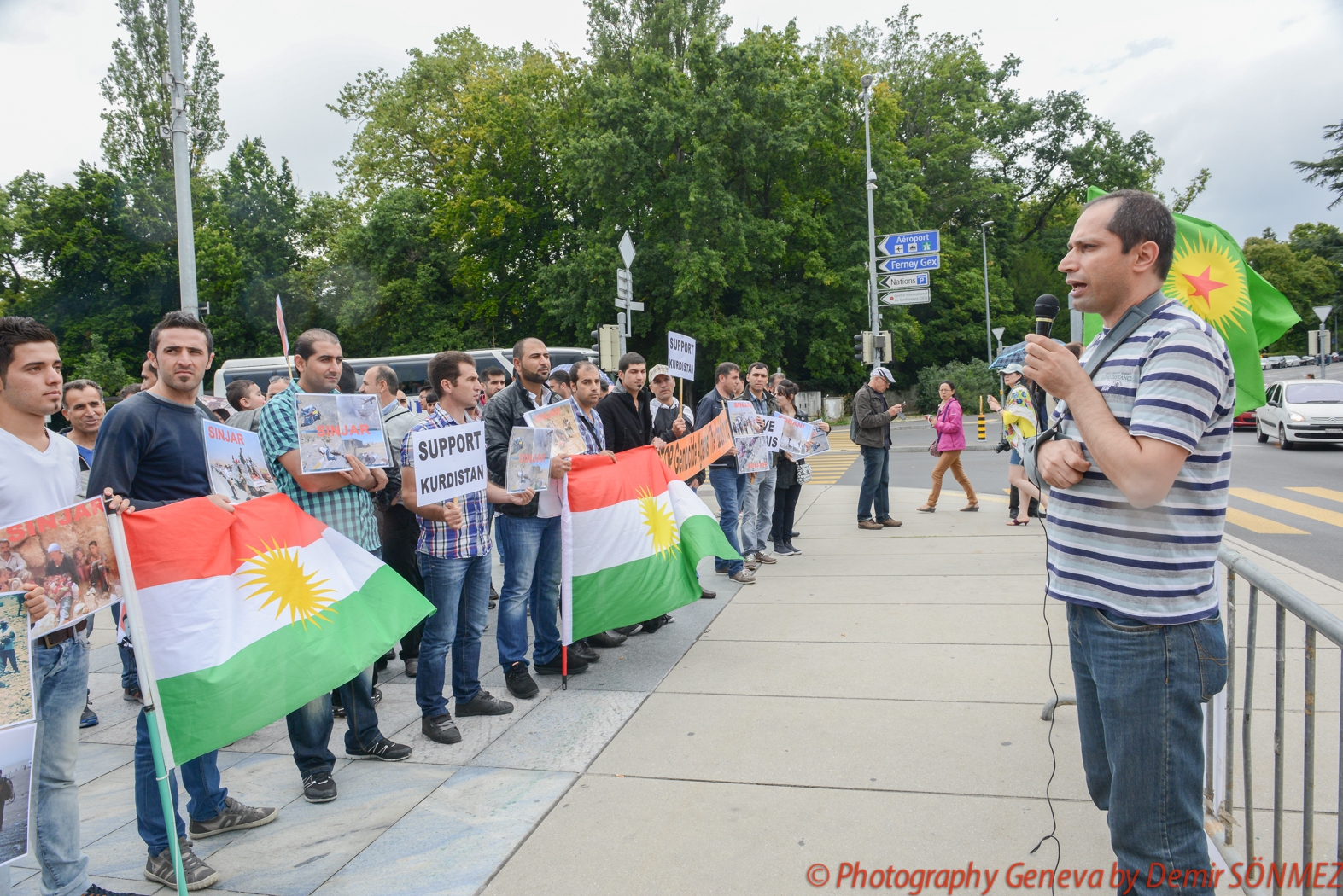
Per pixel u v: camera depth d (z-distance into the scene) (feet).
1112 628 6.64
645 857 9.96
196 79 125.18
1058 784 11.14
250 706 10.23
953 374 115.96
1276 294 12.63
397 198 118.32
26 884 10.32
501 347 116.98
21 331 9.03
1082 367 6.84
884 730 13.12
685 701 14.93
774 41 102.47
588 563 16.79
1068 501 6.95
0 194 121.49
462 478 13.84
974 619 18.83
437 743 13.70
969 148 135.13
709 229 91.45
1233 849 9.47
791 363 121.19
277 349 122.93
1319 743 12.08
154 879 9.94
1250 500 38.06
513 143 106.63
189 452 10.89
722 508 24.02
